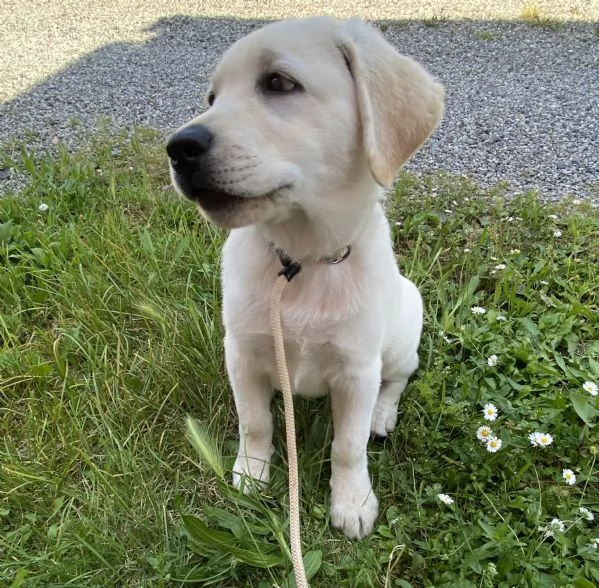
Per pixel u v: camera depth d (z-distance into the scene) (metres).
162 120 1.52
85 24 2.30
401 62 0.54
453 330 0.84
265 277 0.60
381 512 0.66
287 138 0.51
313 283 0.59
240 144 0.49
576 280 0.93
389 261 0.64
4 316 0.83
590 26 2.17
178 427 0.73
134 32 2.21
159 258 0.92
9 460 0.68
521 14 2.31
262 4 2.49
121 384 0.76
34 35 2.20
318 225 0.56
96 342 0.80
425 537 0.63
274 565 0.59
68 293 0.85
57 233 0.96
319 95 0.51
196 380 0.76
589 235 1.02
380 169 0.52
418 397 0.76
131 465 0.66
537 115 1.56
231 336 0.63
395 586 0.59
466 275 0.94
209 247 0.93
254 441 0.67
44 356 0.81
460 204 1.09
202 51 2.03
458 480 0.66
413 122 0.54
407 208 1.06
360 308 0.60
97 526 0.62
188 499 0.67
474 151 1.37
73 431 0.70
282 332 0.61
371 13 2.36
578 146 1.40
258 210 0.51
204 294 0.87
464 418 0.71
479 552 0.59
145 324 0.84
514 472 0.66
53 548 0.60
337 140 0.53
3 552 0.61
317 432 0.72
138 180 1.14
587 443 0.70
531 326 0.84
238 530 0.60
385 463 0.70
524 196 1.12
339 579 0.60
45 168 1.13
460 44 2.04
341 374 0.63
